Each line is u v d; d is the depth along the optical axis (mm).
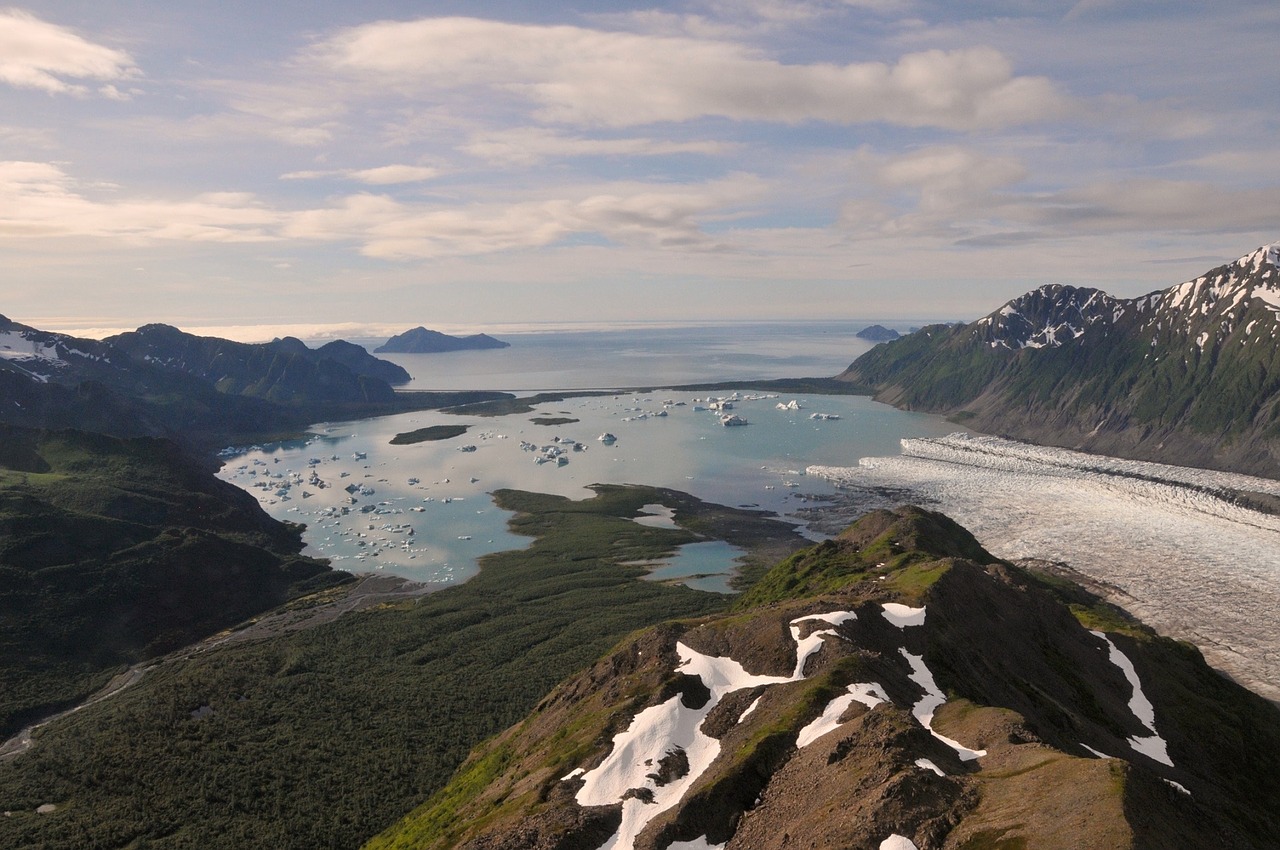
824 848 75938
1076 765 79562
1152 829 68875
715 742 105625
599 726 112500
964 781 83250
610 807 94812
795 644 121500
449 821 115750
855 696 103500
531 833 91312
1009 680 131500
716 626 137250
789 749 96562
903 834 75250
